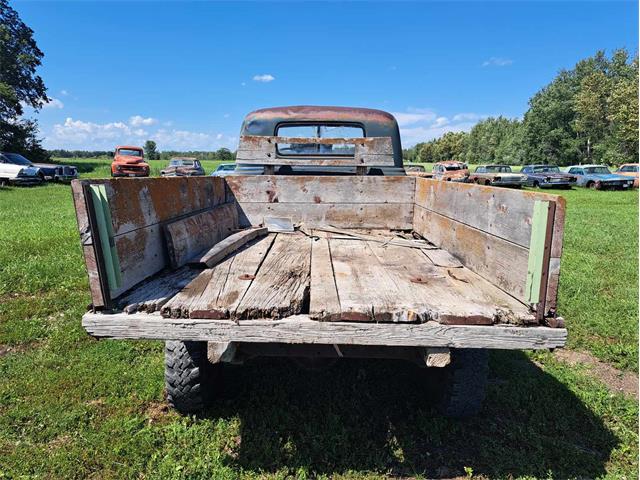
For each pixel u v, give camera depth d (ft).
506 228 6.30
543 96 202.18
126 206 6.01
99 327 5.38
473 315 5.30
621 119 139.13
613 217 39.27
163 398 8.90
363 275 7.23
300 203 12.50
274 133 14.10
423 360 6.39
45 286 15.58
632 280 17.60
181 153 263.49
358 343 5.37
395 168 14.25
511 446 7.72
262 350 6.66
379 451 7.46
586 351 11.69
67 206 41.06
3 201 45.19
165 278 6.86
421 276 7.23
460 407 7.75
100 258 5.34
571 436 8.09
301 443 7.61
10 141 122.62
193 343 7.66
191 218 8.46
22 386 9.19
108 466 7.02
